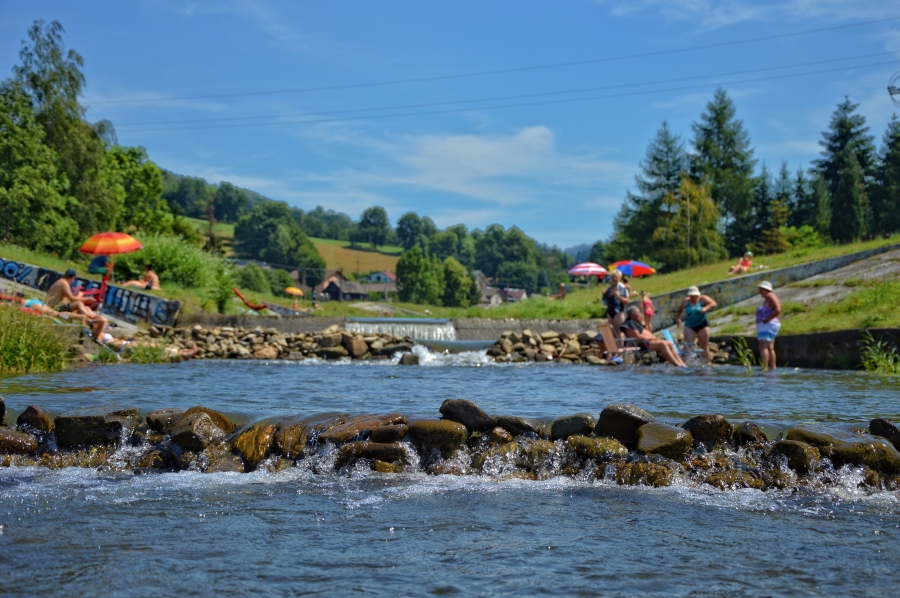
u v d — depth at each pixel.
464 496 4.62
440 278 168.00
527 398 8.63
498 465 5.22
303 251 182.00
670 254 63.62
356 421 5.61
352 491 4.73
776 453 4.97
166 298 23.03
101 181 40.34
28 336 12.80
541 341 19.08
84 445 5.68
